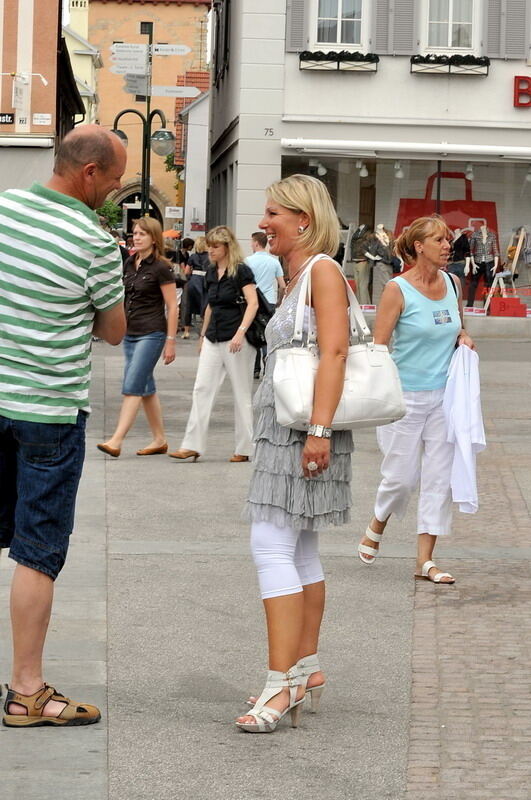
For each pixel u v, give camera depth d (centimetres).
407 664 802
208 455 1625
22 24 3612
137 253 1576
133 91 3619
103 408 2059
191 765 628
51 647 820
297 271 695
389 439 1024
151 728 680
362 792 596
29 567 673
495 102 3800
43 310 654
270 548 684
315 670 710
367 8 3775
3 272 656
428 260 1005
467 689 752
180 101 6838
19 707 679
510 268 3844
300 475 680
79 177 668
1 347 661
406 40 3775
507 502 1354
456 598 962
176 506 1291
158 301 1579
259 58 3756
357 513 1284
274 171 3788
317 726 689
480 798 589
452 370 1004
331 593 973
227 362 1559
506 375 2686
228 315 1550
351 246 3803
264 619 896
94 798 584
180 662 796
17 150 3656
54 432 664
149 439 1753
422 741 666
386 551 1121
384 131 3794
